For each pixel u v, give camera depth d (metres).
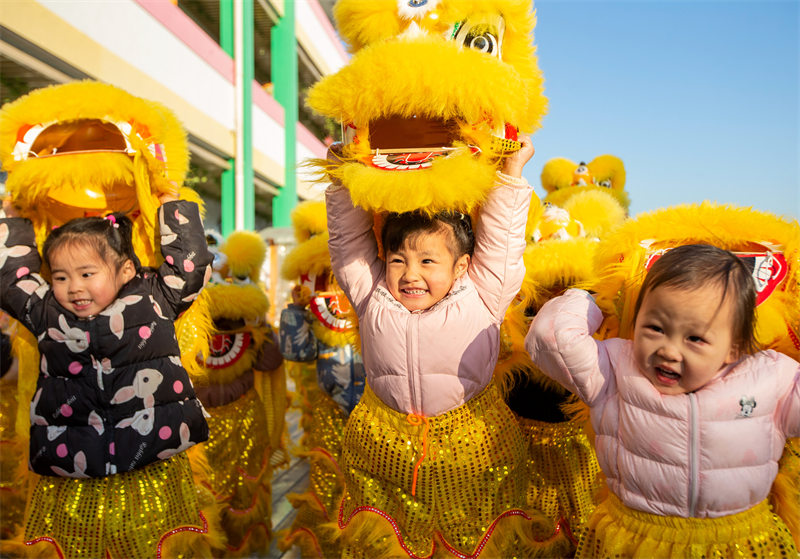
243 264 3.69
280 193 15.37
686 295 1.54
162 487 2.05
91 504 1.96
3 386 2.75
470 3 1.95
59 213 2.34
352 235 2.05
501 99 1.72
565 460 2.55
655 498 1.66
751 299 1.58
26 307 2.02
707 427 1.60
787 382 1.63
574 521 2.53
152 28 9.09
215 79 11.30
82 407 1.93
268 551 3.21
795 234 1.89
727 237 1.93
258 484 3.23
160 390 2.01
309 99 1.86
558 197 5.92
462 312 1.89
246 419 3.25
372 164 1.78
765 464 1.64
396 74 1.66
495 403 2.04
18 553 2.00
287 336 3.18
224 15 12.13
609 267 2.04
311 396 3.72
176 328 2.31
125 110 2.21
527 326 2.31
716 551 1.63
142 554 1.97
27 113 2.13
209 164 11.76
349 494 2.11
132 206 2.43
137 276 2.12
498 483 1.97
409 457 1.92
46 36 6.54
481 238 1.94
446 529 1.96
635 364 1.71
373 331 1.94
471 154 1.76
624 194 6.36
